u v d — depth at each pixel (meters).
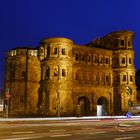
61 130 31.48
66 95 85.88
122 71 98.56
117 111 97.94
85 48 95.00
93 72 95.88
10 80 89.62
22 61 89.25
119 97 98.19
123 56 99.31
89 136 25.25
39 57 90.31
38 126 37.81
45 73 87.81
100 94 96.69
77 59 93.00
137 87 114.19
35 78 89.56
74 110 89.00
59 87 85.06
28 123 45.19
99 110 97.12
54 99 84.88
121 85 98.06
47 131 29.95
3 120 55.22
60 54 87.00
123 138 23.95
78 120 57.09
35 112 87.62
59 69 86.12
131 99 96.50
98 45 109.25
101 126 39.09
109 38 104.44
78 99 91.69
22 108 87.12
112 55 101.69
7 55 93.31
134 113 84.06
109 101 98.88
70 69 88.62
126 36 100.56
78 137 24.28
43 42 89.62
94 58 97.06
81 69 92.94
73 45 92.38
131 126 39.75
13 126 37.25
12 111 86.69
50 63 86.50
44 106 85.62
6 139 22.16
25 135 25.48
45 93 86.38
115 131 30.97
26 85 87.81
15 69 89.06
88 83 93.88
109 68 100.00
